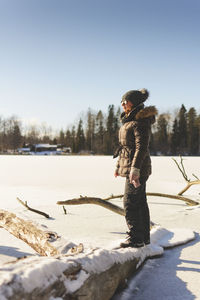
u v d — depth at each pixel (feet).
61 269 4.04
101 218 13.26
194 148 232.12
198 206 16.22
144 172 7.43
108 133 236.43
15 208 15.57
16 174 37.73
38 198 19.21
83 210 15.29
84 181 29.84
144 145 7.08
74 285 4.06
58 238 6.82
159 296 5.39
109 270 5.11
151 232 9.00
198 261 7.25
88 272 4.50
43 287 3.53
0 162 70.54
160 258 7.53
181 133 232.32
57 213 14.44
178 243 8.65
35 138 330.34
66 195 20.54
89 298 4.31
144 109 7.14
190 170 44.24
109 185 26.50
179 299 5.23
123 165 7.52
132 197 7.34
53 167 52.95
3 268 3.68
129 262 6.06
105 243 8.79
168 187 25.46
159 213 14.55
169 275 6.37
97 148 245.65
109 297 5.08
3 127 281.54
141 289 5.71
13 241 9.16
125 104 7.73
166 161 73.77
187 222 12.27
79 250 5.46
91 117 254.47
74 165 59.62
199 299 5.21
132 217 7.28
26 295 3.27
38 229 7.27
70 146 273.75
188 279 6.13
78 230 10.83
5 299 3.02
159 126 231.30
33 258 4.31
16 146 280.92
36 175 36.47
